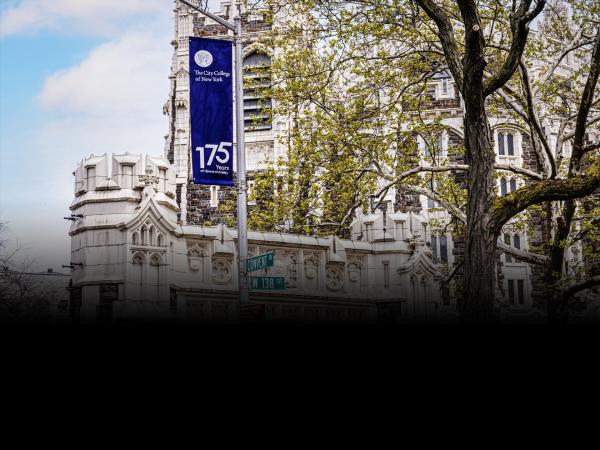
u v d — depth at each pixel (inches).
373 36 1149.7
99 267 872.3
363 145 1167.6
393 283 1075.9
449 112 2085.4
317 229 1365.7
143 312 850.8
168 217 898.1
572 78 1304.1
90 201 885.8
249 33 2322.8
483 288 776.9
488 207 784.9
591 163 1306.6
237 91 835.4
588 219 1430.9
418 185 1296.8
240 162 824.3
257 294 945.5
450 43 807.7
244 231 813.2
